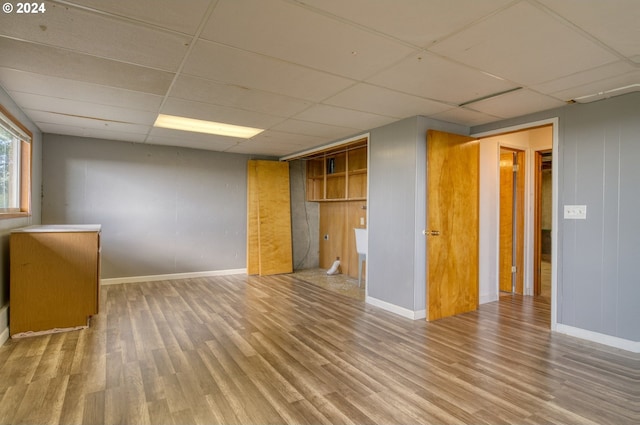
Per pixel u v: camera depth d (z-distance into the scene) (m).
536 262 5.03
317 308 4.24
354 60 2.46
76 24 2.00
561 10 1.81
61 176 5.02
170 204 5.79
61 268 3.34
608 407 2.12
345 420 1.98
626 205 3.00
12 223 3.53
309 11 1.85
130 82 2.91
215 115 3.90
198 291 5.02
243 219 6.45
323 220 7.13
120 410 2.05
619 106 3.05
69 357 2.77
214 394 2.24
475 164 4.24
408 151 3.94
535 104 3.35
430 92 3.08
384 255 4.25
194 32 2.09
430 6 1.79
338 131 4.64
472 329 3.53
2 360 2.70
